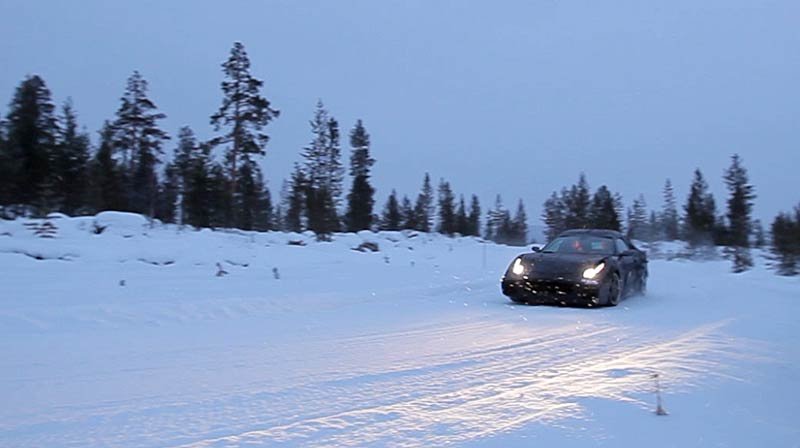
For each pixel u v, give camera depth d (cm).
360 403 543
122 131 4138
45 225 1992
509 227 6259
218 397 561
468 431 467
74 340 804
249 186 3988
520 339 862
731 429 480
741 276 2048
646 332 929
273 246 2244
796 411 528
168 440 452
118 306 995
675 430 473
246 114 3856
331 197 4512
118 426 483
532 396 555
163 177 4178
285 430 471
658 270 2267
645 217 5759
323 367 682
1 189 2973
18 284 1227
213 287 1295
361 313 1095
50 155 3225
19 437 459
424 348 793
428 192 6247
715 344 797
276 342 822
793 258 2130
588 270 1223
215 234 2519
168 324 946
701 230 4253
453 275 1748
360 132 5209
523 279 1245
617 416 497
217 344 802
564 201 5397
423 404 537
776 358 721
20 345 763
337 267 1784
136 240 1930
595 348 800
